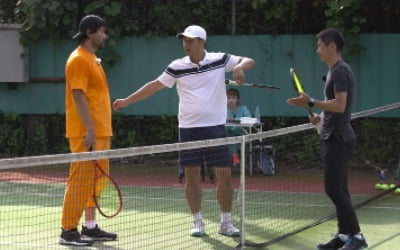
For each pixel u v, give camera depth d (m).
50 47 14.34
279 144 13.52
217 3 14.03
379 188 10.66
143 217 8.29
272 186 11.14
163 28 14.06
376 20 13.66
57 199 9.62
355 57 13.25
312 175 12.36
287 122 13.62
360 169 12.98
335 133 6.34
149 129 14.25
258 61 13.66
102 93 6.97
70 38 14.21
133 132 14.19
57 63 14.34
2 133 14.53
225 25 14.12
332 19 13.02
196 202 7.27
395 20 13.63
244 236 6.94
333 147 6.36
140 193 10.38
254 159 12.65
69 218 6.76
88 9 13.95
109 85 14.20
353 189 10.71
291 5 13.48
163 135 14.09
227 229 7.29
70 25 14.23
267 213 8.69
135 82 14.11
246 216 8.45
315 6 13.47
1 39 14.33
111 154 5.57
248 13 13.95
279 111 13.61
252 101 13.70
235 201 9.56
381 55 13.20
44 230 7.45
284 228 7.71
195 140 7.23
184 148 6.16
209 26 14.05
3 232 7.32
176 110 13.99
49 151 14.62
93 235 6.98
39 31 14.16
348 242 6.48
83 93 6.71
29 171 12.82
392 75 13.17
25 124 14.76
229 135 12.34
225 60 7.34
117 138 14.27
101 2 13.93
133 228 7.57
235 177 12.14
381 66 13.20
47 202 9.35
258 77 13.66
